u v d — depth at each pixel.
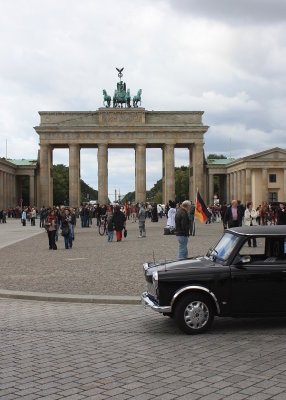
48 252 46.69
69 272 32.88
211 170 186.88
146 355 15.95
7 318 21.20
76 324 20.06
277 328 19.17
